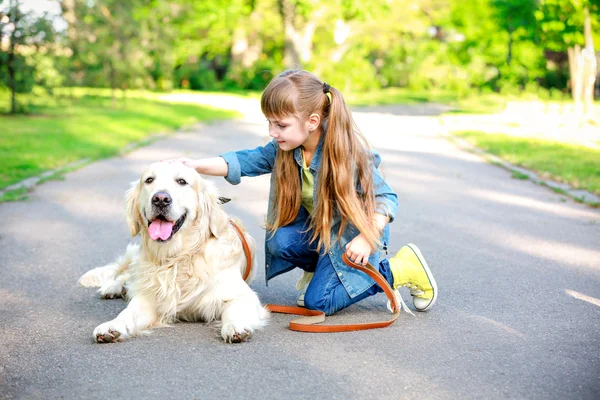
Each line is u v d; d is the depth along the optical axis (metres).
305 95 3.77
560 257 5.75
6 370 3.21
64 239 6.20
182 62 36.38
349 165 3.84
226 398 2.91
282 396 2.93
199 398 2.91
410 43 44.91
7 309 4.21
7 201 7.88
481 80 41.12
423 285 4.18
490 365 3.32
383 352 3.50
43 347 3.54
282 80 3.79
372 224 3.89
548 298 4.57
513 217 7.48
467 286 4.87
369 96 36.34
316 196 3.99
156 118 18.53
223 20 35.75
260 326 3.79
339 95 3.87
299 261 4.28
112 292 4.52
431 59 44.78
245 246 4.38
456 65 42.75
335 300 4.10
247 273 4.43
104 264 5.41
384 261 4.20
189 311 4.05
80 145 12.43
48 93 18.70
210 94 33.31
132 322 3.77
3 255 5.59
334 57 36.75
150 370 3.23
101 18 20.66
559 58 42.00
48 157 10.83
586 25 19.61
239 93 35.59
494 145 13.82
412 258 4.19
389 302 4.17
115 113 19.20
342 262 4.09
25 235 6.32
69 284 4.83
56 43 18.09
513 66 38.44
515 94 38.94
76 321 4.01
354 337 3.74
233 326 3.65
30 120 16.27
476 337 3.75
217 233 4.04
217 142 14.00
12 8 16.83
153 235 3.77
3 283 4.80
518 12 28.69
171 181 3.85
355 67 38.53
